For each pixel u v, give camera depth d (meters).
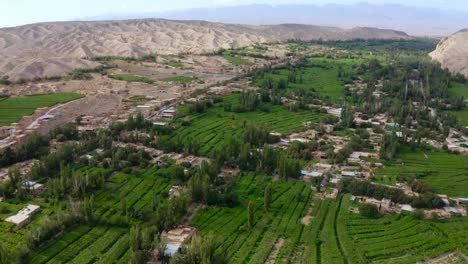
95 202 129.88
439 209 129.12
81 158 158.50
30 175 143.38
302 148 178.12
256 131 187.00
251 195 139.00
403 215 125.94
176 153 173.50
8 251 96.62
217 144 185.62
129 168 152.38
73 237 111.06
